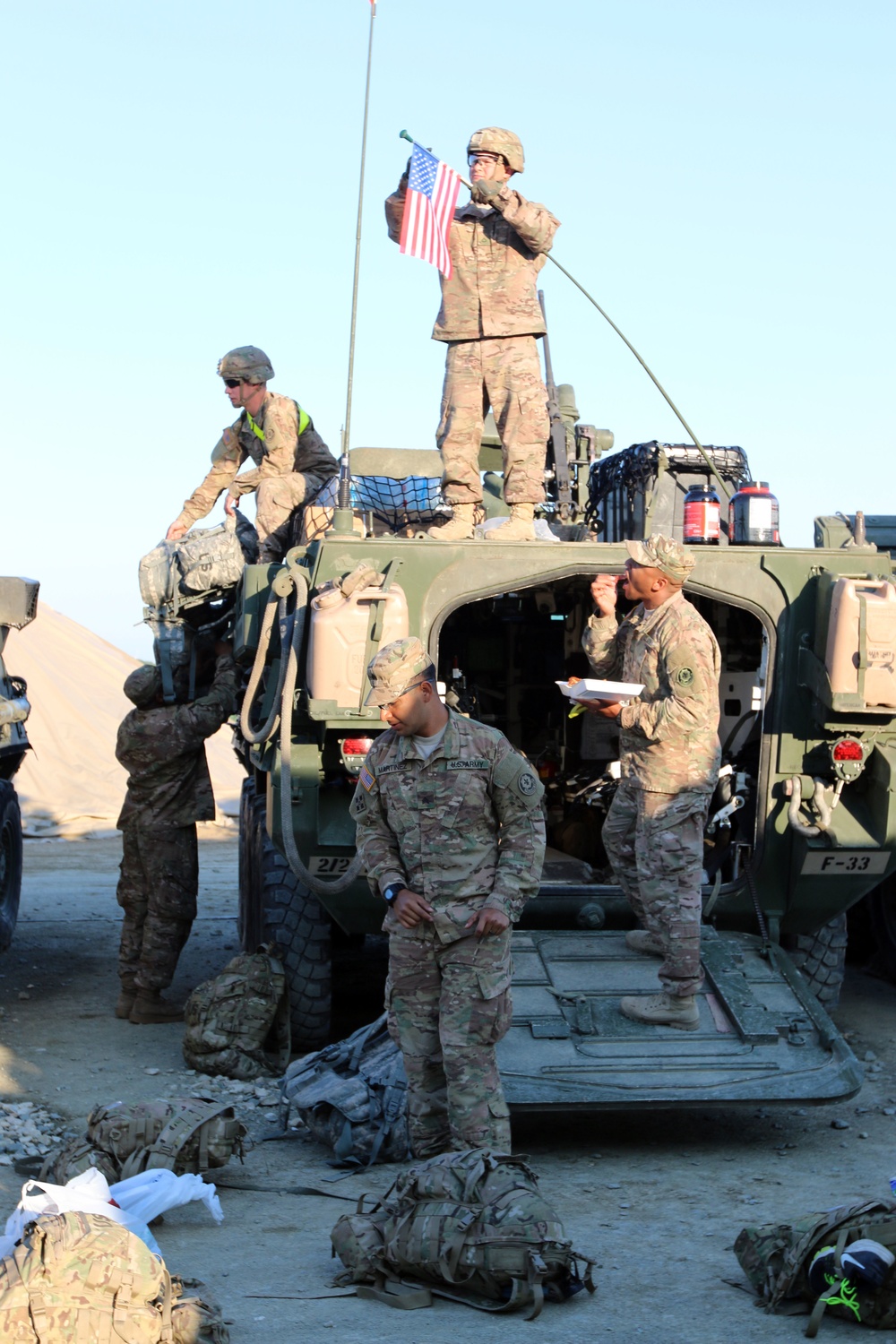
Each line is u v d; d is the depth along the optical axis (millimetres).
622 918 6410
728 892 6441
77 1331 3166
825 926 6895
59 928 10812
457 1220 3797
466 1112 4523
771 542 6727
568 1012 5586
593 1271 4004
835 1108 6012
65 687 20734
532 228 6812
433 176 6699
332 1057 5652
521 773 4594
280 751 6031
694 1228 4414
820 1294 3641
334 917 6516
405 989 4676
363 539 6191
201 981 8703
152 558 7719
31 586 9328
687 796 5477
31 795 18312
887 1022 7531
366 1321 3646
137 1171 4621
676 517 7824
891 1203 3703
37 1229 3330
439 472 8789
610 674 6012
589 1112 5980
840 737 6242
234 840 17797
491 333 6941
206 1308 3449
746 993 5762
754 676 7469
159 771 7551
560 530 8297
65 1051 6969
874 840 6316
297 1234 4383
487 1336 3535
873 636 5957
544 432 6957
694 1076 5238
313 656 5910
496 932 4480
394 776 4633
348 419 6473
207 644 7934
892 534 8836
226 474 8617
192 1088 6277
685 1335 3537
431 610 6188
